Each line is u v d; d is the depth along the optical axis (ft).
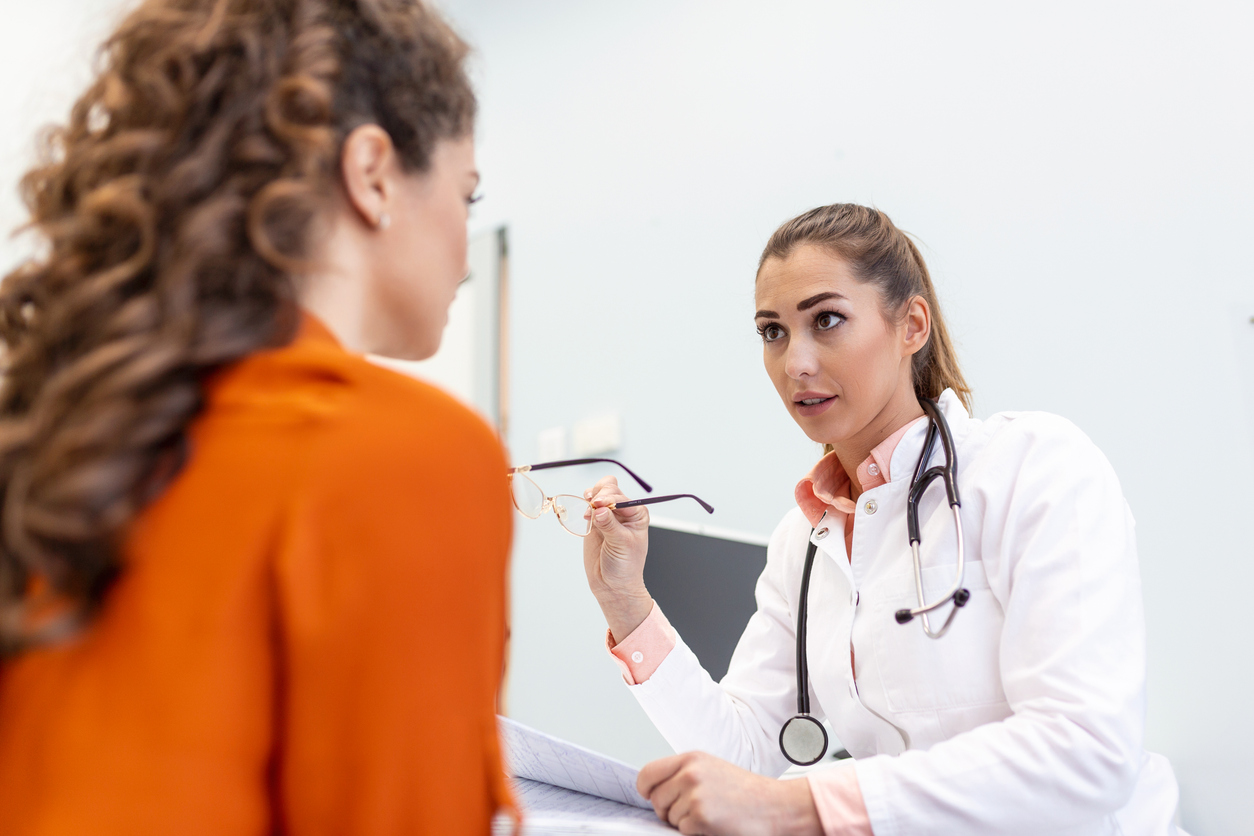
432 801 1.33
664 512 7.73
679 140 8.43
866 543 3.44
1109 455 5.80
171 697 1.25
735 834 2.33
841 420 3.42
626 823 2.35
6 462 1.36
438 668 1.36
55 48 8.12
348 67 1.71
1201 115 5.88
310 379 1.47
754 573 5.07
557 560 8.21
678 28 8.66
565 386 8.69
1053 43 6.54
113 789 1.21
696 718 3.52
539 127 9.50
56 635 1.26
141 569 1.32
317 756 1.29
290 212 1.54
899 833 2.39
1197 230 5.77
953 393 3.67
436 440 1.45
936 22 7.09
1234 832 5.04
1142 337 5.83
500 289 9.43
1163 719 5.33
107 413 1.31
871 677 3.24
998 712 2.93
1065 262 6.21
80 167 1.59
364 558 1.33
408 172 1.81
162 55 1.60
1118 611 2.72
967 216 6.68
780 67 7.91
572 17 9.48
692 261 8.10
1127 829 3.01
